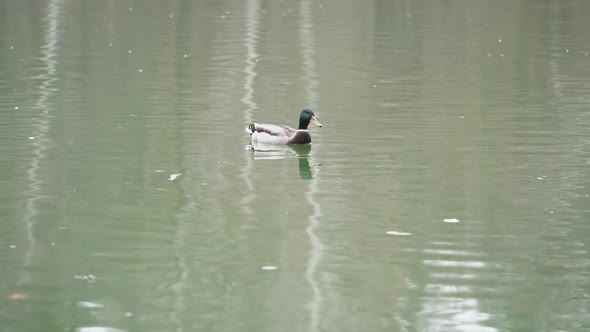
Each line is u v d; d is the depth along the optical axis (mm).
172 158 17562
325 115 21953
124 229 13156
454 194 14852
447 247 12273
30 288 10945
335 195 14906
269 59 30875
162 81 26500
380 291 10773
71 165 16828
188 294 10789
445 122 20734
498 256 11898
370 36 36875
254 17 43969
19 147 18219
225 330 9836
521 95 23875
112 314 10219
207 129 20328
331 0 51688
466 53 31719
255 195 14930
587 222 13227
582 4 48281
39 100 23469
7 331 9734
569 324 9844
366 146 18594
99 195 14859
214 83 26203
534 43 34031
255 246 12414
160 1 51688
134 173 16328
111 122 20812
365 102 23438
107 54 31812
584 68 28109
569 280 11055
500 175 16016
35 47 33656
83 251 12188
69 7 48125
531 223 13234
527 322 9914
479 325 9852
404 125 20578
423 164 16922
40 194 14898
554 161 16953
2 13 45125
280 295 10734
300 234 12906
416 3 50281
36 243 12516
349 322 9969
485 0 51469
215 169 16719
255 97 24219
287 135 18797
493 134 19406
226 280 11227
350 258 11930
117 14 45344
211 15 44938
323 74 27828
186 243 12531
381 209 14055
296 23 41625
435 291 10797
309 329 9820
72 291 10844
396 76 27297
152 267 11633
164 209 14109
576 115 21172
